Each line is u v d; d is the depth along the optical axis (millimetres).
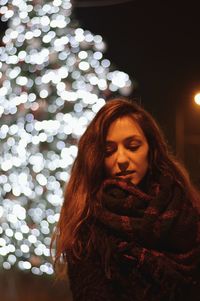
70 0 7035
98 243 2027
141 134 2256
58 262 2334
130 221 2029
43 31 6781
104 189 2143
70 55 6840
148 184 2297
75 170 2291
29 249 7535
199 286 2104
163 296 2016
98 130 2229
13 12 6844
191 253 2098
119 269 2006
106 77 6918
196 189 2441
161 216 2076
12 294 7582
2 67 6926
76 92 6742
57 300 7266
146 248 2057
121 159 2207
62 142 6836
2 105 6961
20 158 6934
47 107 6863
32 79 6844
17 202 7258
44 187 6988
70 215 2209
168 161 2361
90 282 1995
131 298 1995
